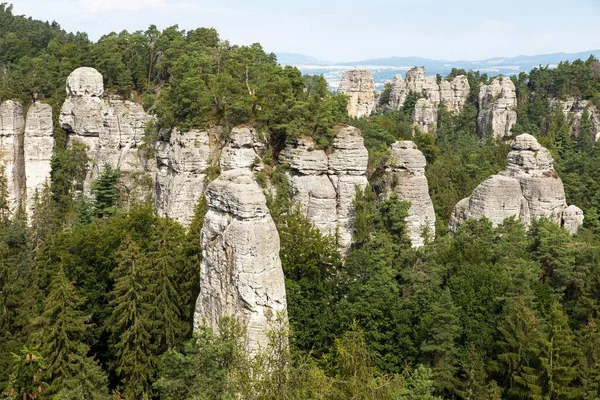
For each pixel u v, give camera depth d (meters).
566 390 39.94
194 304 47.50
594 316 48.84
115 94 92.19
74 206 79.88
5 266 48.31
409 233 62.81
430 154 107.75
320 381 33.25
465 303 47.84
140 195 75.12
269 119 61.56
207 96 62.84
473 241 58.97
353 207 59.38
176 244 52.53
